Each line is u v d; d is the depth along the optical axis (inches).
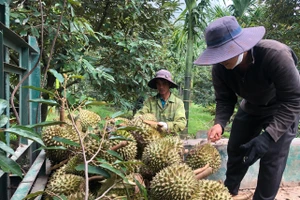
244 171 92.6
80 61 122.8
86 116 65.9
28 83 72.0
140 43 142.8
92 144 51.6
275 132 68.3
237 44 61.8
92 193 50.7
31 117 77.7
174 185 47.3
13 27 110.4
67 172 54.4
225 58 60.4
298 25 206.8
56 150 59.3
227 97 90.4
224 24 63.0
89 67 119.3
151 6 158.1
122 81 156.6
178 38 232.1
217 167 68.9
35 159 71.4
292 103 68.4
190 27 179.5
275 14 215.6
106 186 48.1
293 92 67.3
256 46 68.3
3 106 39.4
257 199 81.0
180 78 272.2
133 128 51.8
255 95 77.9
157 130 71.4
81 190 48.0
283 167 80.4
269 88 75.2
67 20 111.7
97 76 136.0
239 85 78.2
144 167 57.2
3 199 52.6
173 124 110.7
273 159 76.3
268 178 78.2
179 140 63.8
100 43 150.5
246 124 89.7
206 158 65.2
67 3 107.9
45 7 114.3
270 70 67.4
